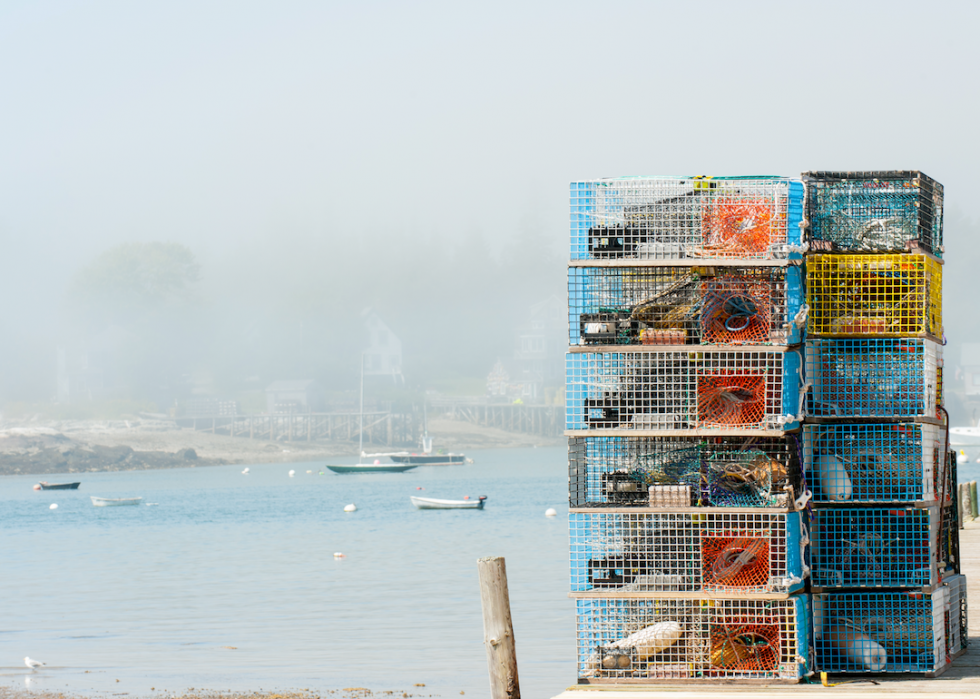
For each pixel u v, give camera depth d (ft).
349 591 111.04
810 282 36.91
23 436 521.24
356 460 561.02
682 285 36.94
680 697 33.19
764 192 36.47
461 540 171.32
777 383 35.96
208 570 137.49
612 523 36.81
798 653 34.96
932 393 37.35
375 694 61.87
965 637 41.45
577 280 37.55
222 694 63.00
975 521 114.11
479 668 68.80
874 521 36.52
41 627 90.99
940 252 39.37
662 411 36.88
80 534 208.33
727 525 35.99
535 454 576.61
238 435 585.22
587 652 36.24
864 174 37.35
